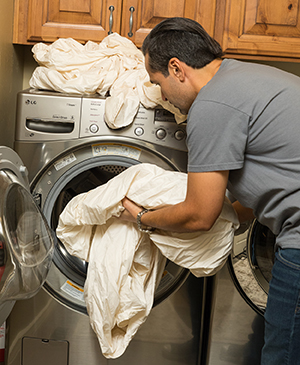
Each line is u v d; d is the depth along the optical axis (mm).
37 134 1281
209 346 1387
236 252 1321
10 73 1683
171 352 1392
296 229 898
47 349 1391
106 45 1461
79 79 1313
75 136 1275
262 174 895
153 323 1373
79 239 1209
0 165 934
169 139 1287
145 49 981
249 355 1381
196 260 1079
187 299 1365
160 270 1250
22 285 995
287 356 920
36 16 1598
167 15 1603
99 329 1089
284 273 909
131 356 1390
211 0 1592
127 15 1608
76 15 1599
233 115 833
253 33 1610
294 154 868
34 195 1317
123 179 1119
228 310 1358
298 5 1584
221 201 878
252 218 1225
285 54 1621
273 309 939
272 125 849
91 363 1391
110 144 1313
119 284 1098
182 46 917
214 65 953
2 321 992
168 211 961
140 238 1142
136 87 1303
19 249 985
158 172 1122
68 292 1362
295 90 880
